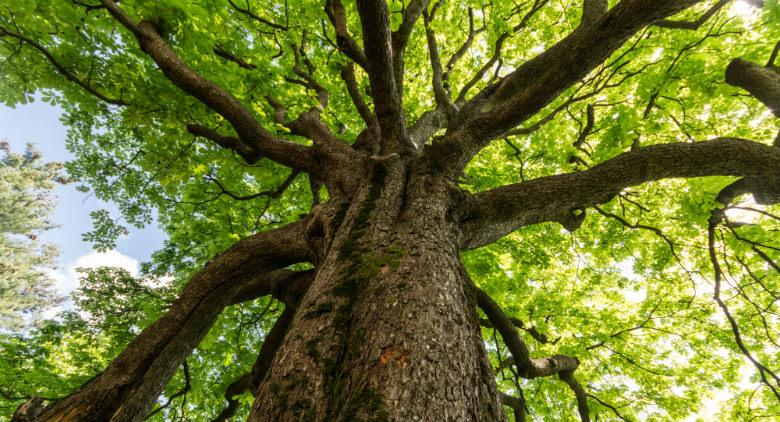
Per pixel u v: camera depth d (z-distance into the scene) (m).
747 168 2.84
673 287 7.54
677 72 4.45
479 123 3.07
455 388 1.31
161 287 7.04
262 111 5.10
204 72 4.68
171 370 2.67
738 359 7.11
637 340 7.22
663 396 6.84
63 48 4.43
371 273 1.84
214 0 4.51
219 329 5.30
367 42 2.54
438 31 7.04
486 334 6.61
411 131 4.47
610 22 2.33
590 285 8.34
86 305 6.50
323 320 1.63
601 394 6.81
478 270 5.94
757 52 4.23
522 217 3.00
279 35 6.27
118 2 4.21
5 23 4.15
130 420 2.35
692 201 4.20
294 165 3.82
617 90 6.22
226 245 5.55
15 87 4.70
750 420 6.02
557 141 6.10
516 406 4.82
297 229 3.03
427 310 1.58
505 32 6.03
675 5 2.18
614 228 6.88
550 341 6.38
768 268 5.97
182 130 5.01
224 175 5.94
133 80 4.59
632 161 2.91
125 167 6.80
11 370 4.90
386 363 1.33
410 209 2.47
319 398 1.30
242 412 6.54
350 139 6.00
